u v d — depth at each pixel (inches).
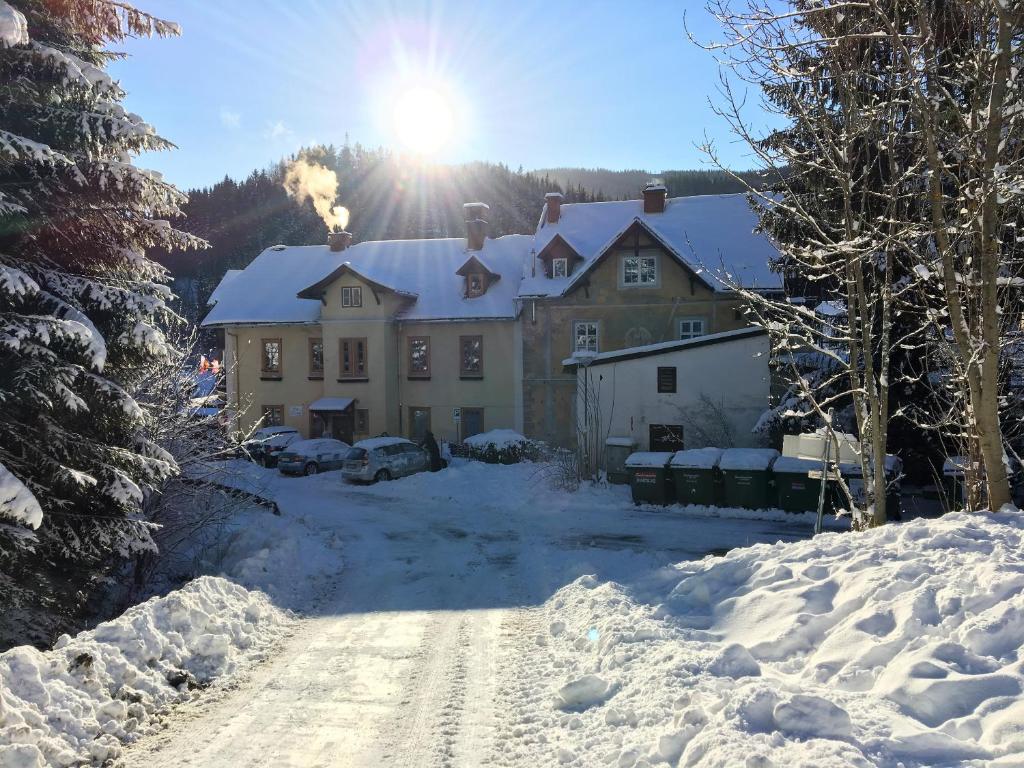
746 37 318.3
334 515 778.8
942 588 219.8
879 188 444.5
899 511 654.5
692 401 907.4
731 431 892.0
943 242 305.9
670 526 692.1
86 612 469.4
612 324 1203.2
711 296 1160.2
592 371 947.3
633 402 929.5
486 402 1309.1
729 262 1159.0
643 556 502.6
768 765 145.6
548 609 380.8
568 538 641.6
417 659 306.0
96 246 461.1
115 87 422.6
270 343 1413.6
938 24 338.6
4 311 386.3
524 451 1143.6
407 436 1347.2
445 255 1489.9
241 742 224.7
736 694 179.8
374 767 205.5
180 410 557.3
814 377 755.4
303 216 4606.3
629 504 801.6
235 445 583.2
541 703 246.5
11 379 379.6
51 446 397.1
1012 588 203.5
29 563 410.0
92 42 462.3
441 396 1330.0
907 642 196.4
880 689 179.9
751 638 249.4
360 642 335.0
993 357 296.8
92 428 435.5
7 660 234.1
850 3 296.8
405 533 672.4
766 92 373.1
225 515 557.3
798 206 374.3
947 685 167.6
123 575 507.5
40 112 407.2
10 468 385.1
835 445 397.1
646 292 1186.0
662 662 237.9
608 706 224.4
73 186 430.3
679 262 1139.9
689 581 325.7
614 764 185.9
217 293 1521.9
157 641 287.9
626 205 1392.7
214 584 368.5
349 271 1317.7
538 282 1263.5
